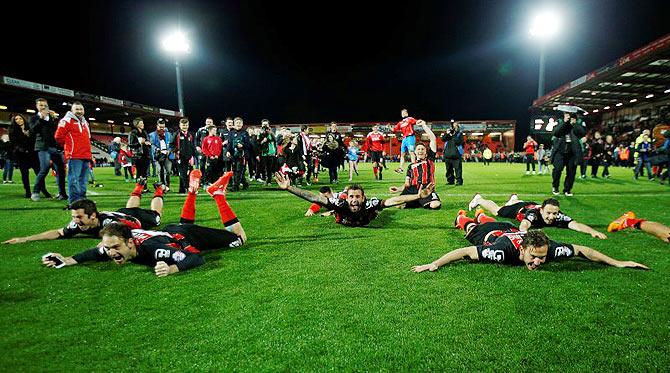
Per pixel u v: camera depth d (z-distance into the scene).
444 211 6.23
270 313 2.38
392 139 43.12
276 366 1.83
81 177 6.20
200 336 2.10
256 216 5.84
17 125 7.74
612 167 23.27
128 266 3.30
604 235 4.20
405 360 1.87
